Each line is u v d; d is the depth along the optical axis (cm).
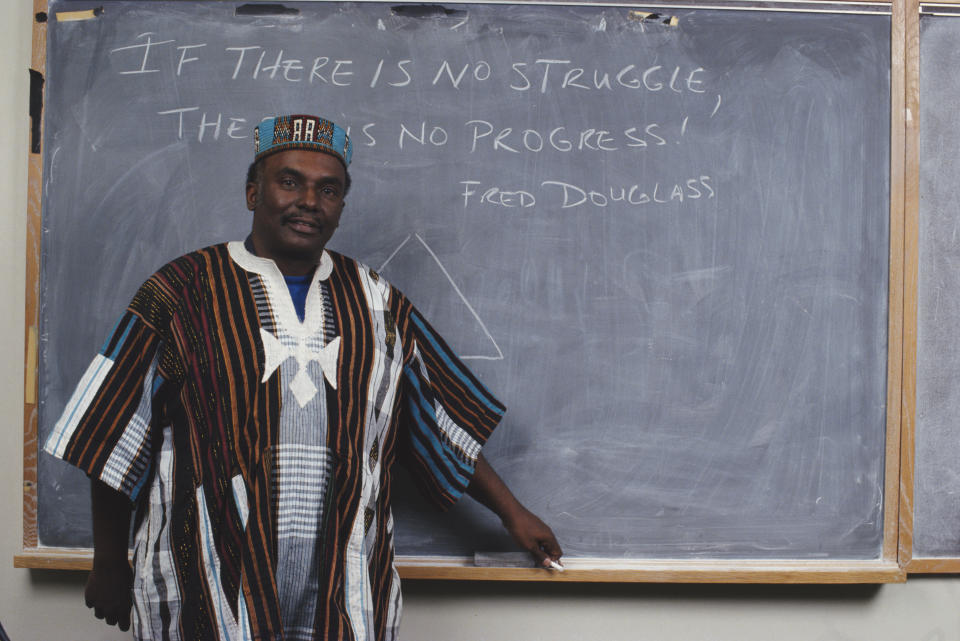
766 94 155
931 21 157
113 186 151
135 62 152
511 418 153
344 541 109
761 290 154
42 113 151
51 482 150
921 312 156
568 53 154
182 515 108
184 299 114
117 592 119
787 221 155
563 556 153
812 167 155
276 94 152
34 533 150
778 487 154
